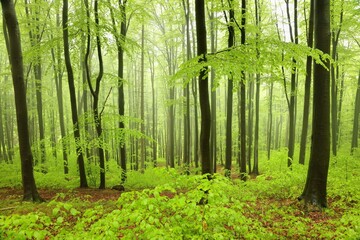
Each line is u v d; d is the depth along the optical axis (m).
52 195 10.62
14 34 8.61
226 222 3.71
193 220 3.55
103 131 12.40
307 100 12.75
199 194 3.35
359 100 21.45
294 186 8.95
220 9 9.67
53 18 20.05
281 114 32.94
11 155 26.91
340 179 9.60
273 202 7.95
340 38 16.94
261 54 6.27
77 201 9.10
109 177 15.90
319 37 7.47
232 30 9.85
